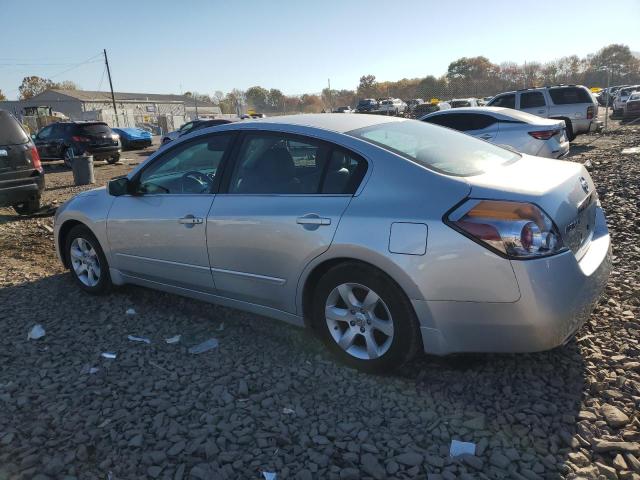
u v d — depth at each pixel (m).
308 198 3.23
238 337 3.80
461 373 3.12
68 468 2.47
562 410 2.72
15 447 2.64
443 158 3.22
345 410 2.85
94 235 4.61
